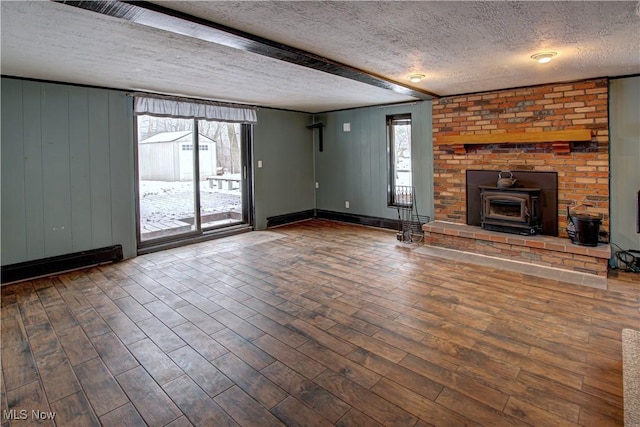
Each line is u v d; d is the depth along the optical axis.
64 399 2.02
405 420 1.82
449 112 5.24
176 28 2.29
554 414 1.84
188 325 2.87
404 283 3.71
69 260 4.21
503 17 2.29
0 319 2.99
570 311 3.00
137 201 4.89
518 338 2.59
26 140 3.92
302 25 2.40
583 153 4.18
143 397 2.03
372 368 2.27
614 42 2.81
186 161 5.59
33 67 3.48
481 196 4.82
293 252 4.97
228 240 5.71
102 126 4.47
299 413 1.89
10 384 2.15
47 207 4.10
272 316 3.01
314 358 2.39
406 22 2.38
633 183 3.98
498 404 1.92
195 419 1.86
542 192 4.47
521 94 4.56
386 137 6.22
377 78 3.87
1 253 3.82
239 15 2.21
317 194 7.45
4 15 2.23
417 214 5.91
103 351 2.50
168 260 4.66
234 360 2.38
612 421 1.79
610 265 4.12
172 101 5.06
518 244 4.31
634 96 3.89
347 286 3.66
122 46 2.87
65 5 2.09
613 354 2.36
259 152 6.41
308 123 7.28
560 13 2.25
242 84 4.40
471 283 3.68
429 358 2.36
